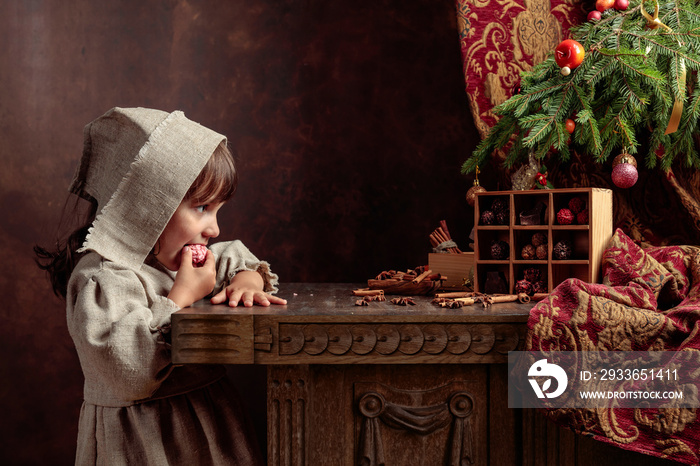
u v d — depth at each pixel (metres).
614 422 0.84
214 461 1.04
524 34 1.38
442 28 1.70
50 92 1.75
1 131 1.76
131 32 1.73
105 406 1.01
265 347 0.89
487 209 1.15
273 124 1.72
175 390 1.03
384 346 0.90
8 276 1.77
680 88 1.02
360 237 1.72
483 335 0.90
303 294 1.24
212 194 1.06
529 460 0.96
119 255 1.00
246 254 1.30
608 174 1.31
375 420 0.96
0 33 1.75
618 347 0.86
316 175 1.72
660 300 0.99
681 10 1.12
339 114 1.71
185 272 1.02
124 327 0.90
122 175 1.05
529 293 1.08
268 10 1.71
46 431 1.77
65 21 1.74
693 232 1.25
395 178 1.71
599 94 1.17
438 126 1.71
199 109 1.73
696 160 1.17
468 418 0.96
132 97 1.74
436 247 1.33
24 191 1.77
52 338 1.77
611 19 1.15
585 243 1.05
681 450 0.81
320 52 1.71
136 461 0.99
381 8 1.70
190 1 1.72
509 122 1.22
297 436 0.94
